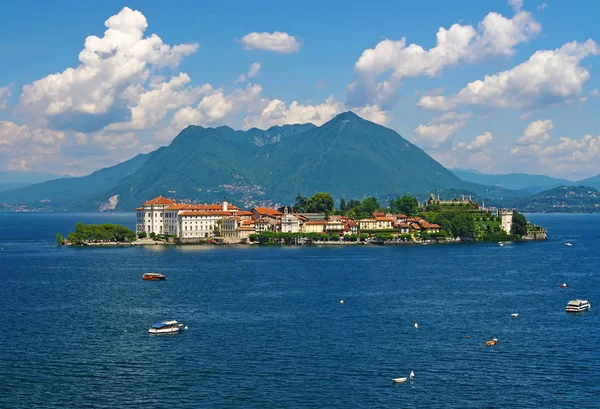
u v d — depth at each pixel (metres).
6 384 144.00
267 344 174.38
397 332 187.75
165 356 163.50
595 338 181.50
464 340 179.12
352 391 139.88
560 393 139.25
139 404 133.38
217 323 199.12
